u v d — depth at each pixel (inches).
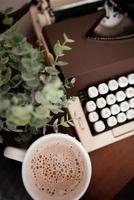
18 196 14.3
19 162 16.0
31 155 13.6
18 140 15.7
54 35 16.9
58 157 14.0
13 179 14.9
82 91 16.3
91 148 16.6
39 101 11.5
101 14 17.4
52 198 13.9
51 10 17.3
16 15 17.4
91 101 16.1
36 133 15.8
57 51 13.2
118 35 16.9
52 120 16.8
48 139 13.7
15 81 12.6
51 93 11.5
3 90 12.1
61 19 17.9
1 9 16.8
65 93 14.4
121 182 17.1
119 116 16.5
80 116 16.3
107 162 17.4
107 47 16.6
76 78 16.0
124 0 17.4
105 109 16.3
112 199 16.2
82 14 17.8
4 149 15.3
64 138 13.7
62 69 15.9
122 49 16.5
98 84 16.4
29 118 11.3
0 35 14.9
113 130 16.7
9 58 12.7
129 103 16.6
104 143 16.8
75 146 13.9
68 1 16.8
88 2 17.1
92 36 16.8
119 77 16.5
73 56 16.3
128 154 17.6
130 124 16.9
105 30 17.3
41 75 12.5
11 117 10.8
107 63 16.1
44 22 17.9
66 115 16.1
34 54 11.9
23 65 11.7
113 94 16.4
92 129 16.5
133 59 16.3
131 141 17.7
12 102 11.2
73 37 16.8
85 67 16.0
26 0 17.3
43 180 14.1
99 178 17.2
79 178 14.1
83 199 16.8
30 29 18.9
